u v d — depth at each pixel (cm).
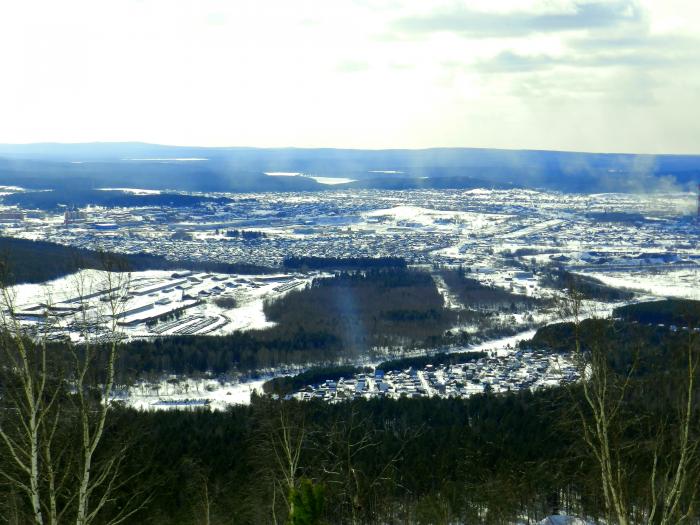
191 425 11719
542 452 10300
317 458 8556
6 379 4972
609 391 5916
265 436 8994
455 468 10525
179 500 9081
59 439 5450
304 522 4288
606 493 5619
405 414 12962
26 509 6519
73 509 6325
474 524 9725
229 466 9906
